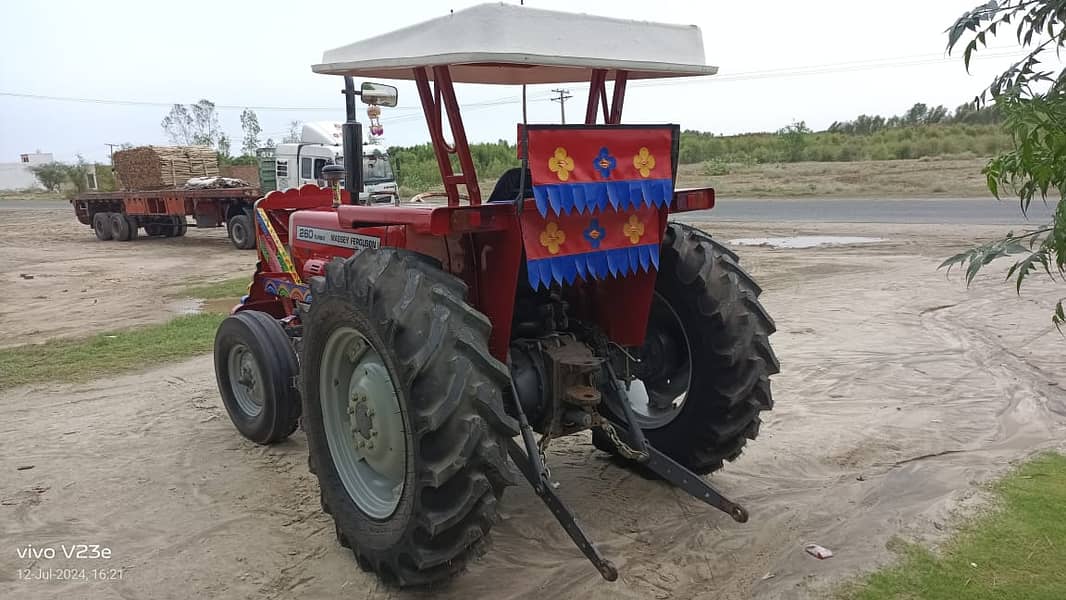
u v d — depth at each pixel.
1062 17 2.01
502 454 3.00
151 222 22.64
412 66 3.16
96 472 4.70
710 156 47.00
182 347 8.00
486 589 3.29
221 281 13.56
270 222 5.81
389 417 3.33
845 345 7.14
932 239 14.82
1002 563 3.25
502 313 3.33
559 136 3.02
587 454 4.79
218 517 4.07
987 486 3.99
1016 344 6.91
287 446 5.08
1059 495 3.85
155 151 22.80
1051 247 1.93
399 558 3.16
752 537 3.68
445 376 2.93
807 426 5.13
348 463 3.64
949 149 37.81
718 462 4.11
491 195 3.61
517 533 3.78
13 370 7.27
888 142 42.09
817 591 3.14
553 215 3.21
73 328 9.70
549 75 4.42
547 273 3.21
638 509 4.02
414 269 3.17
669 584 3.31
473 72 4.26
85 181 40.53
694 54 3.47
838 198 25.16
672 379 4.29
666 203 3.39
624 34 3.20
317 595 3.31
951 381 5.97
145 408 5.96
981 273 10.86
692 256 3.86
